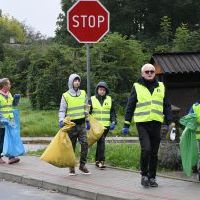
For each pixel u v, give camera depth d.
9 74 44.34
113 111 13.17
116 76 34.53
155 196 9.52
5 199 10.08
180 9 60.66
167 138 12.35
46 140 22.20
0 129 13.74
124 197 9.44
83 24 13.05
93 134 12.41
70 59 35.31
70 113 11.90
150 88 10.35
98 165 12.78
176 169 12.39
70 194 10.48
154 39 57.00
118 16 62.38
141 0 60.91
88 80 13.35
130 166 13.22
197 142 11.00
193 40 36.59
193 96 18.03
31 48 44.22
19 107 37.00
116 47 35.19
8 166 13.36
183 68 17.41
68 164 11.66
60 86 34.94
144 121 10.24
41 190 10.99
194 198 9.35
